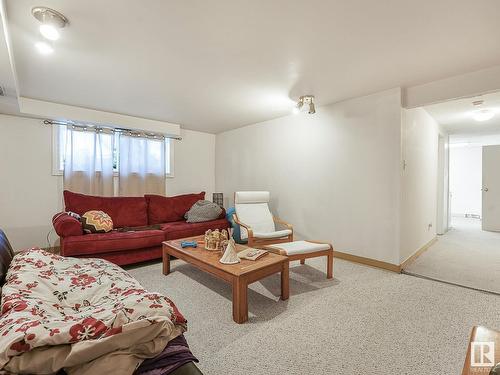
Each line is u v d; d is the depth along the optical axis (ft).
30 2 4.97
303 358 4.74
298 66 7.76
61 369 2.54
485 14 5.32
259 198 12.80
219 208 13.55
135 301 3.25
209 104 11.38
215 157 17.85
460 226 19.70
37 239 11.36
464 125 15.33
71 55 7.07
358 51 6.88
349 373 4.37
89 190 12.17
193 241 9.25
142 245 9.94
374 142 9.95
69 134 11.69
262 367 4.51
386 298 7.17
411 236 10.55
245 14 5.38
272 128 13.96
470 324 5.85
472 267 9.85
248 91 9.82
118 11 5.27
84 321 2.82
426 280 8.53
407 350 4.95
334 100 10.83
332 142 11.28
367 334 5.48
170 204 13.52
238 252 7.66
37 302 3.72
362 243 10.29
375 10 5.23
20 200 10.99
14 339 2.41
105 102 11.03
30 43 6.44
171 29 5.92
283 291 7.10
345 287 7.95
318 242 9.09
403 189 9.61
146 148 13.92
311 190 12.13
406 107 9.52
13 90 8.14
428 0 4.92
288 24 5.73
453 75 8.37
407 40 6.34
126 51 6.89
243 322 5.95
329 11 5.27
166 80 8.79
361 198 10.33
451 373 4.35
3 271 4.78
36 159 11.30
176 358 2.87
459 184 25.43
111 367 2.51
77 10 5.23
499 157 17.38
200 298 7.23
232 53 7.01
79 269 5.68
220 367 4.50
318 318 6.13
